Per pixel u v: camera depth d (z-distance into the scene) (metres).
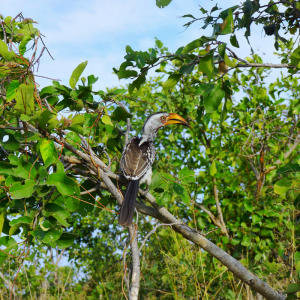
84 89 3.60
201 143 6.31
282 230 5.30
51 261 7.38
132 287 2.29
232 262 3.51
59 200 2.76
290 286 2.80
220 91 2.65
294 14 3.42
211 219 5.65
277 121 6.45
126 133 3.99
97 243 7.78
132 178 3.50
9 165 2.74
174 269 4.74
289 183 3.19
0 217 2.56
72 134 3.47
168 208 5.59
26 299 6.26
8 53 2.82
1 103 3.15
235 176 6.36
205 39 2.58
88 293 6.40
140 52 3.12
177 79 2.96
